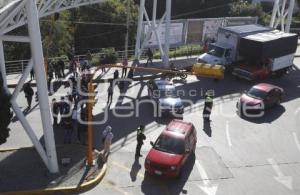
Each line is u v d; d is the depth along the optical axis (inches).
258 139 911.7
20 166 729.6
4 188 663.1
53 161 705.6
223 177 750.5
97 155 785.6
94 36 2073.1
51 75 1101.7
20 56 1679.4
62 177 703.7
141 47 1429.6
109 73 1268.5
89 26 2055.9
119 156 795.4
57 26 1713.8
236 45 1343.5
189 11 2615.7
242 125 975.6
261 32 1402.6
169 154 732.0
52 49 1654.8
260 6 2738.7
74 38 2047.2
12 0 602.9
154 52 1679.4
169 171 711.1
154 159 721.0
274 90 1080.8
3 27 664.4
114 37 2090.3
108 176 728.3
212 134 917.2
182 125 809.5
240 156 831.1
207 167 778.2
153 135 893.2
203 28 1594.5
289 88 1269.7
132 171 748.0
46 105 676.1
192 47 1657.2
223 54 1336.1
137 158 792.3
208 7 2652.6
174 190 700.7
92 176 713.6
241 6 2635.3
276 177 764.6
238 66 1302.9
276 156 842.2
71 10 2017.7
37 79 660.7
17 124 903.7
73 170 726.5
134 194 683.4
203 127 949.2
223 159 812.6
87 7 2038.6
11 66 1350.9
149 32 1385.3
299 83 1327.5
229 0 2733.8
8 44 1653.5
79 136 838.5
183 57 1514.5
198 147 853.2
